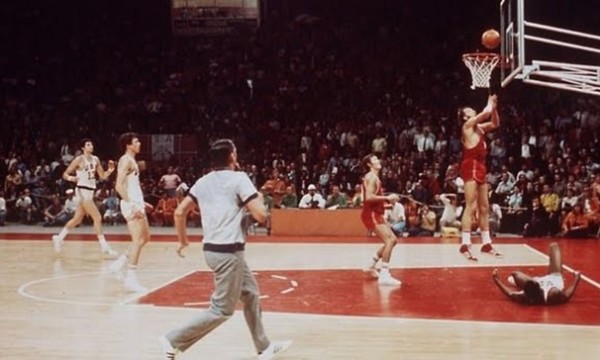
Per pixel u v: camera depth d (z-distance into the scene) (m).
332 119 23.56
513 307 7.81
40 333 6.62
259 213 5.31
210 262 5.36
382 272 9.47
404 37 27.22
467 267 11.16
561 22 24.22
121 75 26.84
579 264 11.52
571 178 16.95
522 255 12.72
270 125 23.56
